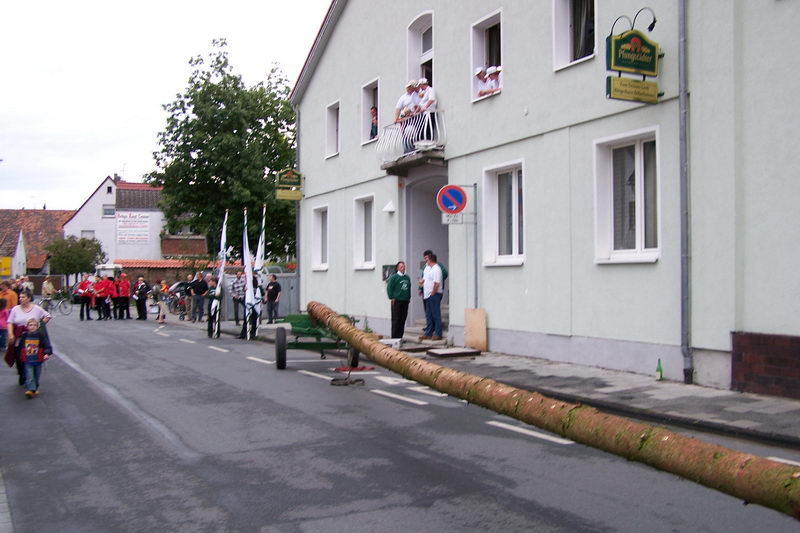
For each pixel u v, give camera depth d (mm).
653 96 10688
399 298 15977
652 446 3398
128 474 6340
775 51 9281
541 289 13273
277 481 6043
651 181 11367
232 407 9305
